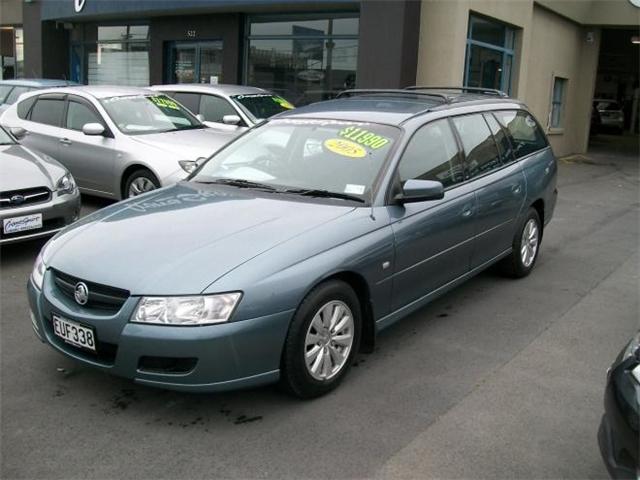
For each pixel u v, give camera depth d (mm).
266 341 3193
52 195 5973
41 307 3527
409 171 4215
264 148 4641
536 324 4801
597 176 14078
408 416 3410
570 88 17234
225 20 13445
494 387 3762
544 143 6332
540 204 6066
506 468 2980
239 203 3947
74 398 3531
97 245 3521
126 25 15766
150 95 8703
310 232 3516
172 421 3320
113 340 3162
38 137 8422
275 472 2912
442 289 4570
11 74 19375
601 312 5102
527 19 13219
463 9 10828
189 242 3412
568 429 3320
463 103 5184
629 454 2348
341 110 4777
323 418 3371
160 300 3094
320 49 12469
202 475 2883
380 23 10711
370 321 3852
